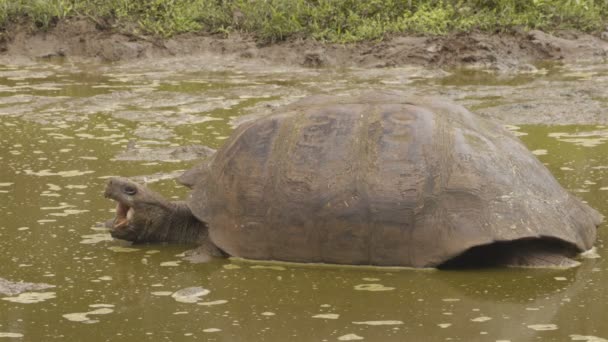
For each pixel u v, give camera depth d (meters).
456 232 8.97
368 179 9.22
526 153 9.79
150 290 8.91
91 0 24.95
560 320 7.98
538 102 17.22
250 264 9.52
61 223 10.92
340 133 9.49
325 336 7.71
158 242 10.41
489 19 23.25
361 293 8.68
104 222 10.95
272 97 18.23
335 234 9.27
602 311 8.16
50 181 12.58
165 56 23.17
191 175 10.24
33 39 23.89
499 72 21.00
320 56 22.12
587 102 17.19
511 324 7.91
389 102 9.84
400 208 9.12
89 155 13.99
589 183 12.05
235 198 9.66
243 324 8.02
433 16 23.27
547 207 9.28
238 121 16.20
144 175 12.79
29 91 19.25
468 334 7.69
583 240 9.42
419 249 9.10
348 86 19.25
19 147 14.54
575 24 23.55
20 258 9.83
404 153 9.26
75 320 8.18
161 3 24.86
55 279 9.23
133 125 16.06
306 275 9.17
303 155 9.46
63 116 16.84
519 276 9.08
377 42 22.56
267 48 22.88
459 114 9.86
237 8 24.69
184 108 17.39
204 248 10.00
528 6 23.92
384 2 24.19
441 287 8.80
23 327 8.03
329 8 23.81
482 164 9.23
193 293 8.76
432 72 20.92
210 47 23.28
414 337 7.65
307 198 9.34
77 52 23.55
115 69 21.98
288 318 8.13
